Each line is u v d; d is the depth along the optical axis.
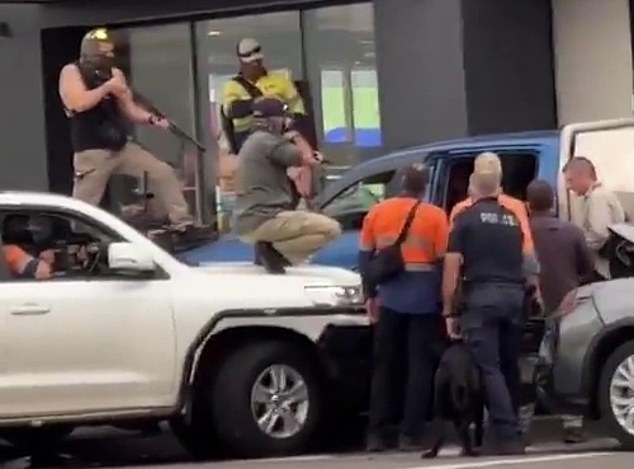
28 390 11.18
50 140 21.56
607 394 11.55
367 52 19.44
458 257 11.48
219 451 12.36
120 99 14.67
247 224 12.55
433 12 18.27
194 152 20.97
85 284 11.44
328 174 19.53
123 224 11.84
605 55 18.47
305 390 12.01
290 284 11.95
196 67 21.03
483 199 11.60
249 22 20.50
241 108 17.38
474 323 11.46
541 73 18.70
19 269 11.37
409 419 11.93
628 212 13.16
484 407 11.89
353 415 12.88
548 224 12.37
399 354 11.99
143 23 21.34
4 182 21.52
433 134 18.31
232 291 11.76
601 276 12.79
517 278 11.52
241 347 11.82
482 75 18.16
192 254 14.41
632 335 11.56
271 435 11.84
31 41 21.59
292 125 16.25
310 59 20.00
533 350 12.66
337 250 14.25
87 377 11.35
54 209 11.61
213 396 11.75
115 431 14.13
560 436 12.99
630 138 13.28
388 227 11.81
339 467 10.95
